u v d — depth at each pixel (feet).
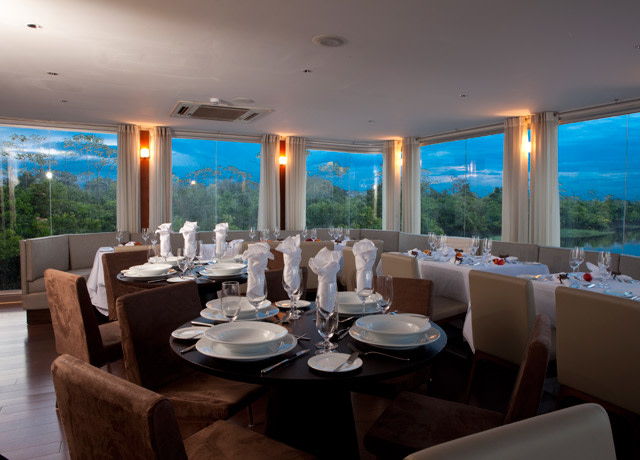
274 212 26.43
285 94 16.56
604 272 10.59
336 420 5.98
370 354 5.43
